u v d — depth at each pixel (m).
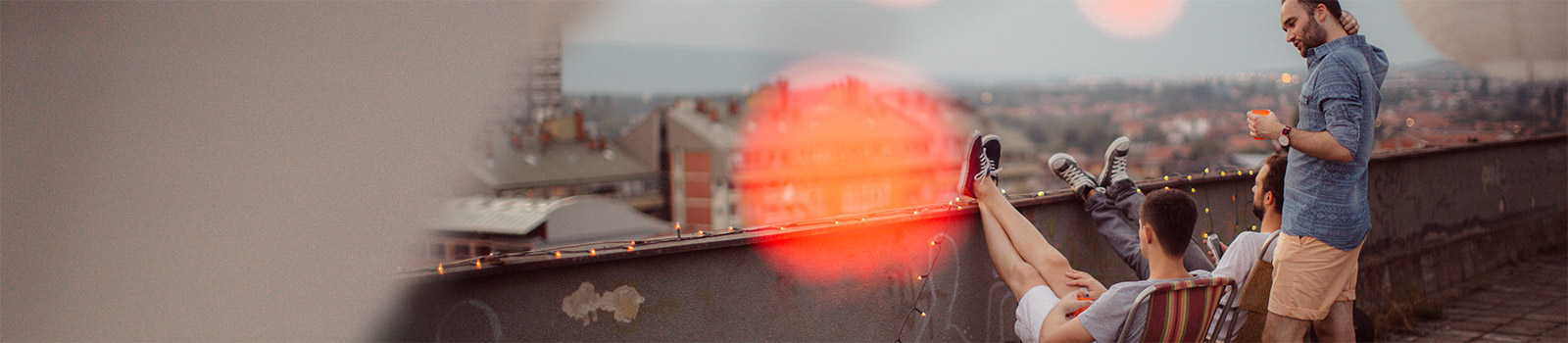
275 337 1.28
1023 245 2.76
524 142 52.78
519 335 1.89
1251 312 2.70
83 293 1.18
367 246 1.33
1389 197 4.67
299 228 1.29
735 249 2.31
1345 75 2.60
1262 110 2.76
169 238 1.22
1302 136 2.65
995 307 3.03
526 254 1.92
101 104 1.19
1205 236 3.67
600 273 2.04
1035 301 2.61
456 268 1.73
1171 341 2.28
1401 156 4.77
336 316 1.36
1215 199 3.75
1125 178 3.13
